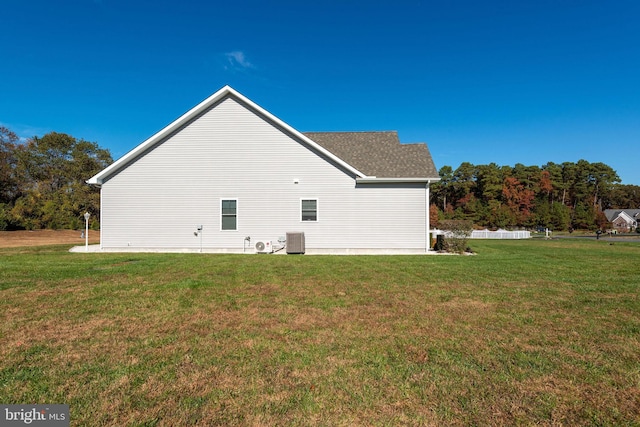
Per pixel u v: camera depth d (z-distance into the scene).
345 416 2.70
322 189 14.75
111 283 7.41
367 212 14.70
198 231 14.80
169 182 14.80
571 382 3.23
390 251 14.65
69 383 3.14
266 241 14.60
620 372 3.43
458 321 4.98
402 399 2.94
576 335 4.43
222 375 3.31
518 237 36.25
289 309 5.54
